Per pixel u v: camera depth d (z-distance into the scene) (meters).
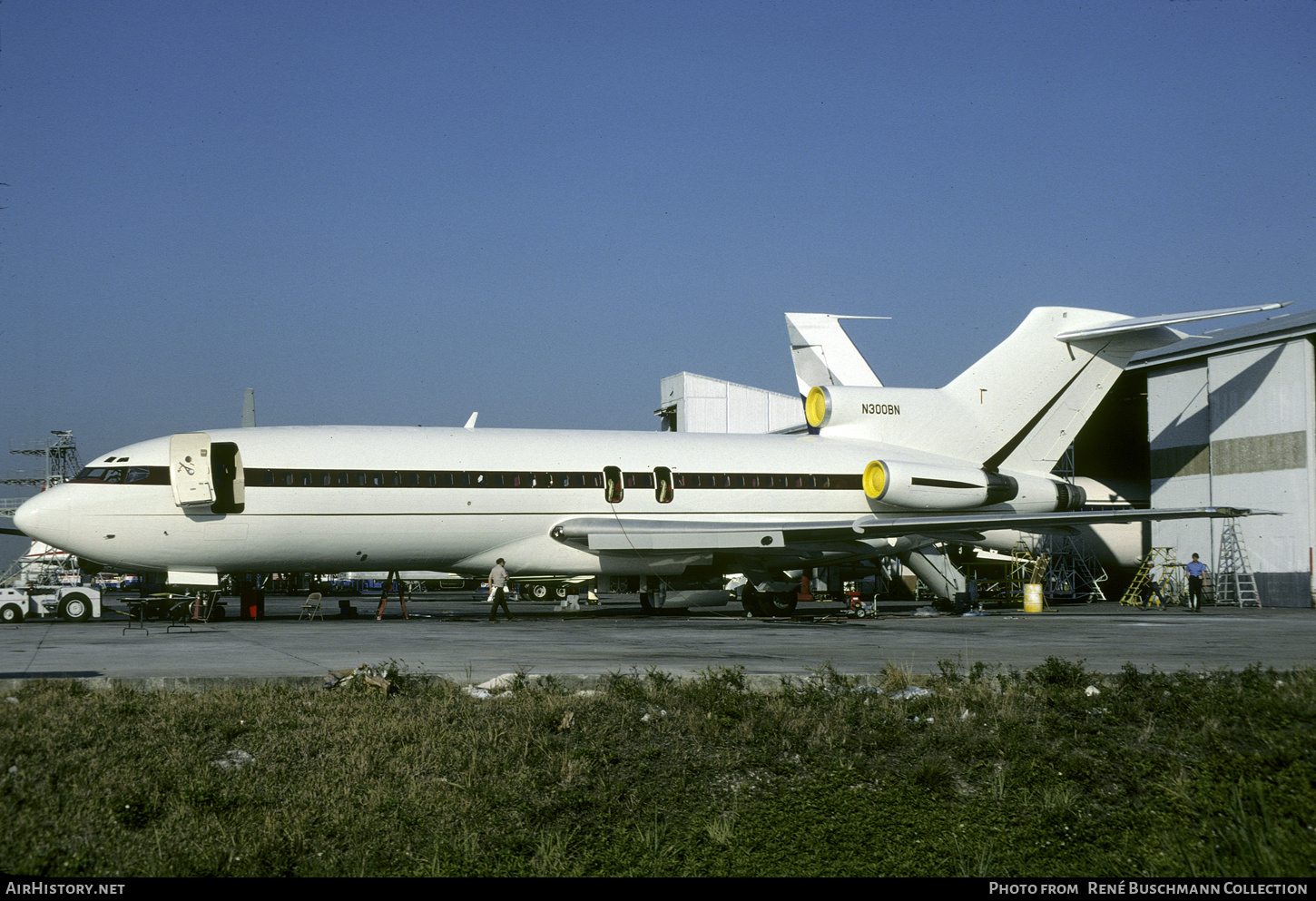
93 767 8.91
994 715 11.39
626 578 31.38
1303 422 35.28
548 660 15.84
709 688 12.11
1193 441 40.22
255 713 10.70
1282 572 35.91
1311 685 12.76
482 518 27.97
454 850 7.65
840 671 14.51
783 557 30.89
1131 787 9.23
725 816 8.55
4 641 19.56
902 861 7.70
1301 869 7.20
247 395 46.19
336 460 26.73
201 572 26.69
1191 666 15.64
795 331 48.47
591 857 7.70
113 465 25.72
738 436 32.81
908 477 31.70
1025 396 35.16
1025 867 7.61
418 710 11.13
